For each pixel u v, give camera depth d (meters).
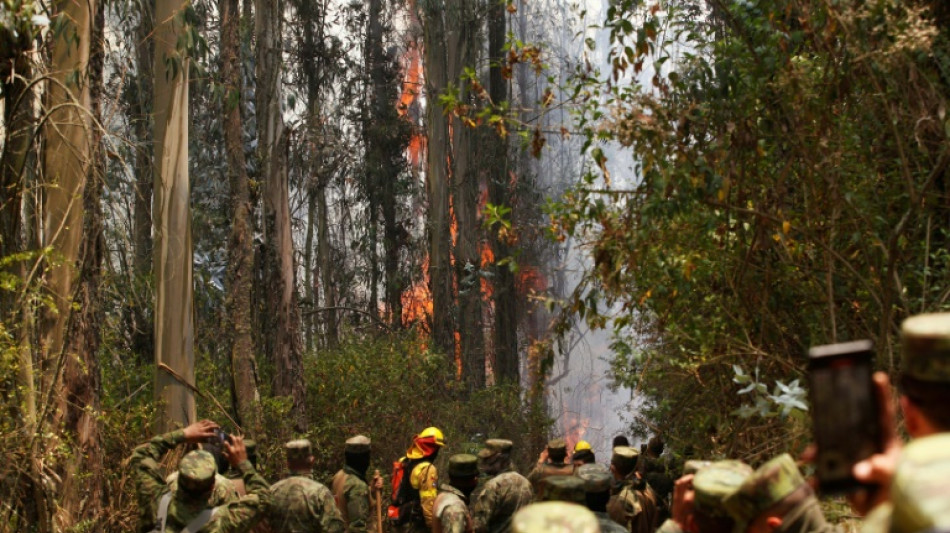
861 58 5.72
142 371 12.99
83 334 9.32
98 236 9.54
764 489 2.68
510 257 7.35
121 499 9.97
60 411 8.75
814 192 6.39
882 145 6.83
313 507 6.67
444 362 21.02
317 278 35.81
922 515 1.12
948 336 1.54
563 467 8.10
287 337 16.47
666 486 9.16
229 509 5.74
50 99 9.45
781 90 6.33
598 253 6.75
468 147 31.61
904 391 1.62
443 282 30.34
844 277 6.67
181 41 11.58
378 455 17.38
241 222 14.01
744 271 6.55
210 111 25.53
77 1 9.61
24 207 9.25
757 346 7.09
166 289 11.59
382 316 36.28
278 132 17.53
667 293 7.06
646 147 6.43
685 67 6.67
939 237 6.99
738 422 7.29
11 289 7.38
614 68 7.12
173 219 11.62
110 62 16.41
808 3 6.31
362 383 17.45
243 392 13.70
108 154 9.84
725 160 6.49
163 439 6.05
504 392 22.62
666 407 8.90
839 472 1.74
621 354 8.41
